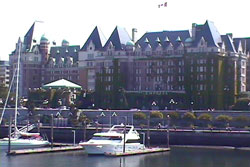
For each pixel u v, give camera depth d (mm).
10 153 121625
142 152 128875
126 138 129250
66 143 159000
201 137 152250
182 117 183875
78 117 190000
